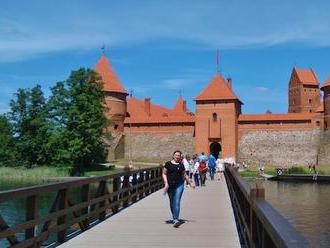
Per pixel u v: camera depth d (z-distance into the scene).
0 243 20.09
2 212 32.50
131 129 108.44
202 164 35.91
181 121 105.19
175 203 16.25
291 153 99.88
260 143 101.81
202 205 22.47
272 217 6.39
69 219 13.88
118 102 108.81
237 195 17.33
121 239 13.52
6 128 96.81
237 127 103.38
